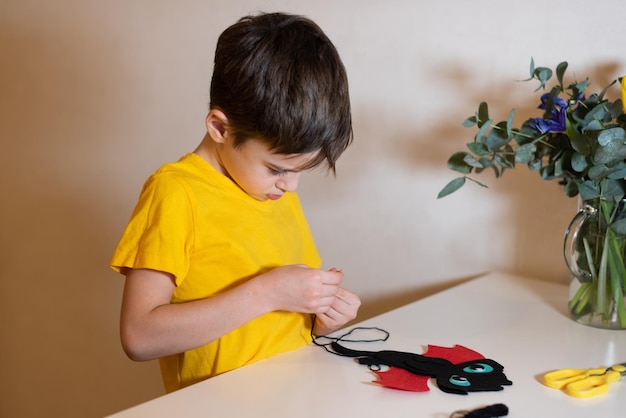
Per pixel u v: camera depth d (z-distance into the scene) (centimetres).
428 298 121
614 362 95
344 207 147
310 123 89
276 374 89
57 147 183
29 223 191
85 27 173
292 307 93
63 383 196
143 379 183
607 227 104
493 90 128
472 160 112
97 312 186
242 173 96
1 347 204
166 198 93
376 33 138
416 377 89
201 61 160
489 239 134
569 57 121
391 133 139
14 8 182
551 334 105
